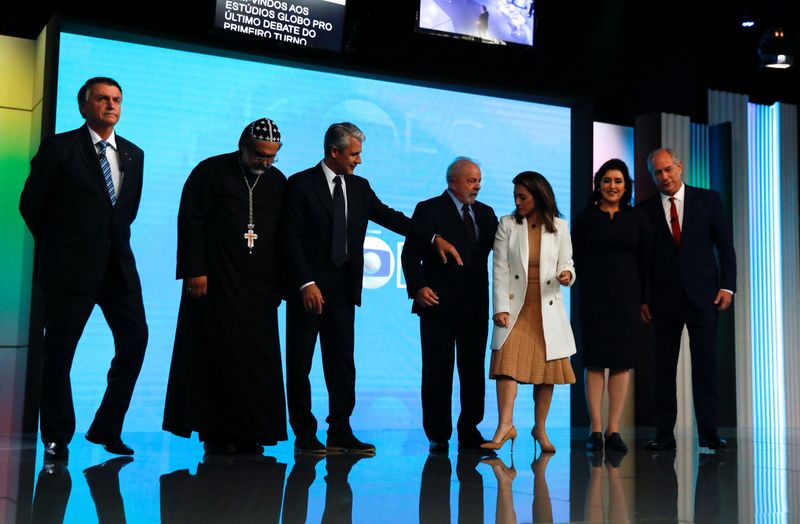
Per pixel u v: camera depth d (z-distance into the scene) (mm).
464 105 6387
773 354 7344
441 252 4465
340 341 4320
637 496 2895
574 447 4746
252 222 4152
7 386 5469
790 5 7426
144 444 4578
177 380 4109
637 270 4742
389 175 6152
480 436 4707
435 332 4617
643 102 7258
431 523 2363
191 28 5801
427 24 6246
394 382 6055
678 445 5008
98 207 3898
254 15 5656
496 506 2648
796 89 7875
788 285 7461
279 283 4238
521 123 6531
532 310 4426
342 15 5906
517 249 4445
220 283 4098
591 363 4629
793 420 7344
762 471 3658
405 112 6227
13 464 3578
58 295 3836
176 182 5602
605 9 7125
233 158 4211
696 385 4801
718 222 4906
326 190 4305
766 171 7551
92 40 5441
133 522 2328
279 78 5906
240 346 4082
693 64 7449
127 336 3961
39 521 2334
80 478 3152
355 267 4348
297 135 5930
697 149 7129
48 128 5117
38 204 3873
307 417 4238
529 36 6527
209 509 2529
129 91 5516
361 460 3863
